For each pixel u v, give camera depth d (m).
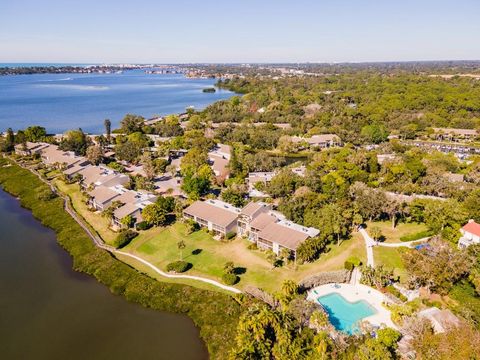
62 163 149.62
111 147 186.12
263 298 70.75
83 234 98.62
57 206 115.62
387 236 97.19
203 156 150.75
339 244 92.56
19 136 186.75
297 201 101.50
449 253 73.12
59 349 62.25
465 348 49.56
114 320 69.25
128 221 98.44
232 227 97.38
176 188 132.25
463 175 131.00
